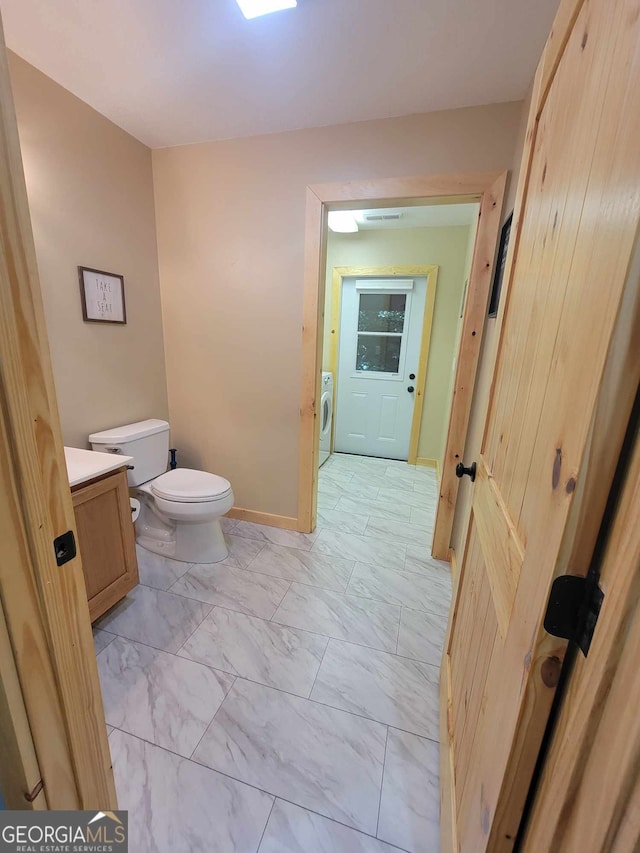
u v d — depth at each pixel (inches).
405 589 75.7
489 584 31.6
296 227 79.0
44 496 20.9
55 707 23.3
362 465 153.2
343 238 146.1
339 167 73.4
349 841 37.6
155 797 40.5
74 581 23.9
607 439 14.6
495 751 22.9
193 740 46.3
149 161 85.2
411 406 155.6
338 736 47.4
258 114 69.7
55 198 65.9
